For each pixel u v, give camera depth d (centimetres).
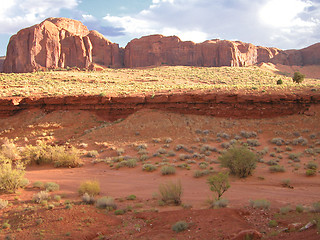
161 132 3656
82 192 1627
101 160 2864
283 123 3650
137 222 1130
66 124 4259
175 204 1405
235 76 10762
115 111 4419
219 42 15575
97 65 14188
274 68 15575
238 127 3688
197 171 2175
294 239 738
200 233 882
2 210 1332
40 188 1820
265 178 2059
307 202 1354
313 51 17262
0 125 4419
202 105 4075
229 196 1548
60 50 13838
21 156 3206
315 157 2664
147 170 2416
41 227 1074
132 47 15950
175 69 12462
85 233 1009
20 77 8588
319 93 3909
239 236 787
